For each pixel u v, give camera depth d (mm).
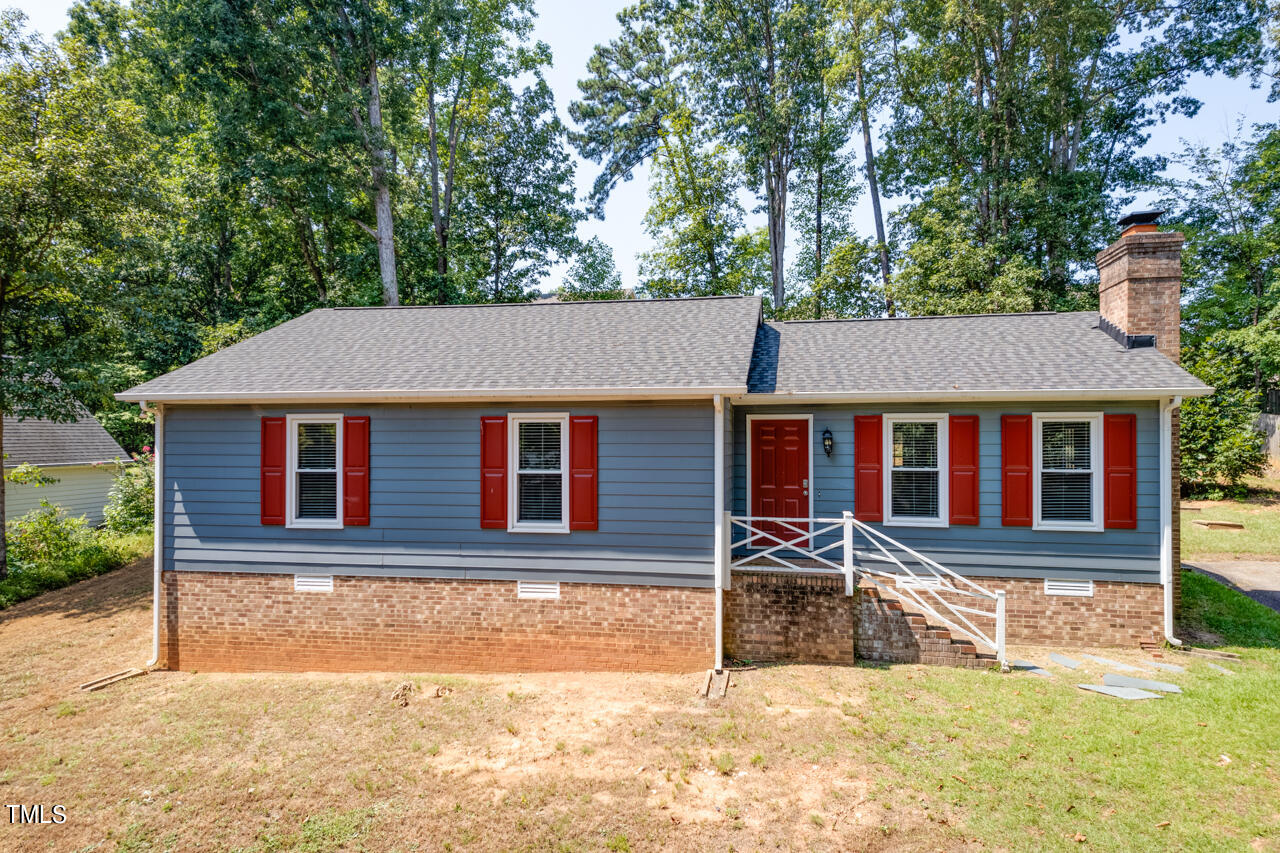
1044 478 9031
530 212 29953
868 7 24375
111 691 8594
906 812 5000
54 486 19922
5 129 13836
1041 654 8461
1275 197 25609
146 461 20281
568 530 8812
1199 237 26641
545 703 7477
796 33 26172
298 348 10961
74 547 16203
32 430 20062
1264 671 7676
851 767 5664
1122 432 8664
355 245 26266
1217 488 19531
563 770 5922
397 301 24484
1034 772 5457
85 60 15469
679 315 11453
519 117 29984
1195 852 4418
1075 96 23719
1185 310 27875
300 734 6930
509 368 9398
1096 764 5551
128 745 6840
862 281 27078
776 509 9906
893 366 9852
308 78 22281
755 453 10008
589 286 32125
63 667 9633
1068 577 8828
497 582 8992
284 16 21203
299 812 5461
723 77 28188
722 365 8820
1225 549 13836
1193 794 5086
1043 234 21344
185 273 24219
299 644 9406
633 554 8633
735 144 28359
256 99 20625
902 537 9391
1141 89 26031
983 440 9125
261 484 9477
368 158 22047
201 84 20234
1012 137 22703
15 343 15055
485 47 28188
